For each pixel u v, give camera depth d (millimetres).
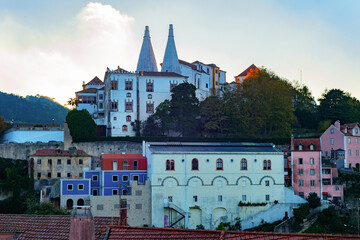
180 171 115562
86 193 117688
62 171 130375
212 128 154375
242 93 162125
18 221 62188
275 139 149750
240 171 118250
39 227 60375
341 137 143125
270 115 157250
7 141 164500
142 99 164000
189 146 122188
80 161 131750
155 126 157500
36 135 155750
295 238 45094
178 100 156375
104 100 176375
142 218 112312
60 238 57312
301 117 178500
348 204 121562
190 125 154875
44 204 108438
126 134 161250
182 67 186625
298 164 125750
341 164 140875
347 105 174125
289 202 119188
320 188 124750
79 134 145375
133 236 49531
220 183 117188
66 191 116875
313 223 113938
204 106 158125
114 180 120250
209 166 117125
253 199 118062
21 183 126750
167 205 113125
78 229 50750
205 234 47312
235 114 156375
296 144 127812
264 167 119625
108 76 162625
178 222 113750
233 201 117250
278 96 160875
